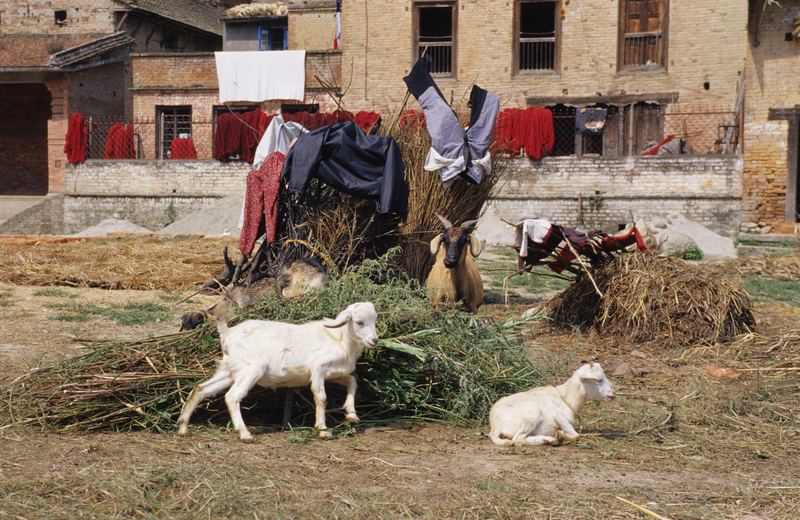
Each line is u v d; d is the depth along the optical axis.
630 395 8.76
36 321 11.83
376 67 31.67
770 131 28.55
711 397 8.55
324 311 7.83
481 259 22.06
